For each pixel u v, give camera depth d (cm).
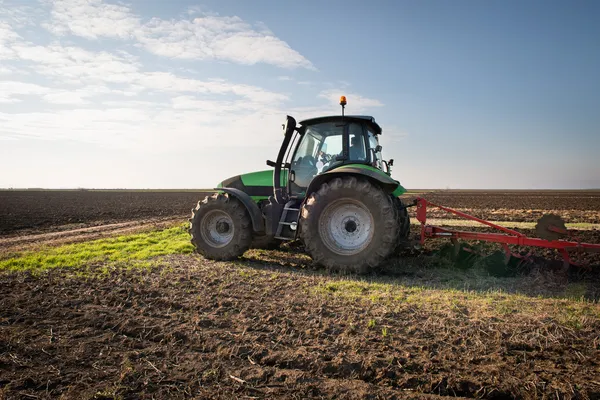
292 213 639
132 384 243
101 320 352
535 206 2394
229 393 234
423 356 277
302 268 607
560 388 234
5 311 379
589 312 361
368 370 260
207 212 677
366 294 432
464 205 2505
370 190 554
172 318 357
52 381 246
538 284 495
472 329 318
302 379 250
